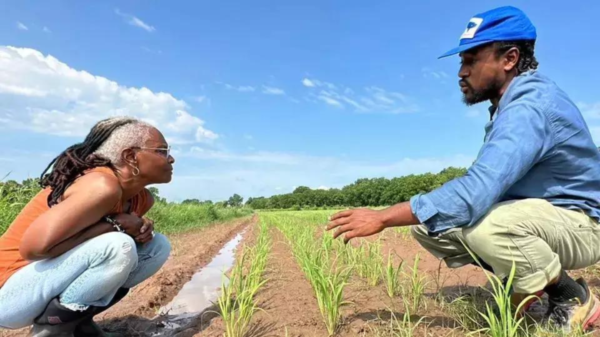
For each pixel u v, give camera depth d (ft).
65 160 7.85
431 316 10.13
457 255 9.93
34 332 8.38
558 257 7.86
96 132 8.09
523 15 8.34
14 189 20.68
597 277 12.61
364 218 8.02
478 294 11.72
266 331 9.70
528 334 8.05
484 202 7.50
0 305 7.79
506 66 8.30
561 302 8.47
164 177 8.48
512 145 7.46
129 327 10.82
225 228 62.44
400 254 20.39
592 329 8.59
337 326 9.59
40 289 7.74
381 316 10.25
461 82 8.96
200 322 10.85
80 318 8.33
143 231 8.87
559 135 7.72
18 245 8.01
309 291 13.69
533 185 8.27
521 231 7.70
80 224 7.48
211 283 17.57
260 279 15.74
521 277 7.91
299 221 56.39
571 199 8.18
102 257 7.82
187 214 64.08
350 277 14.85
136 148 8.05
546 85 7.97
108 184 7.63
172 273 17.81
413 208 7.79
